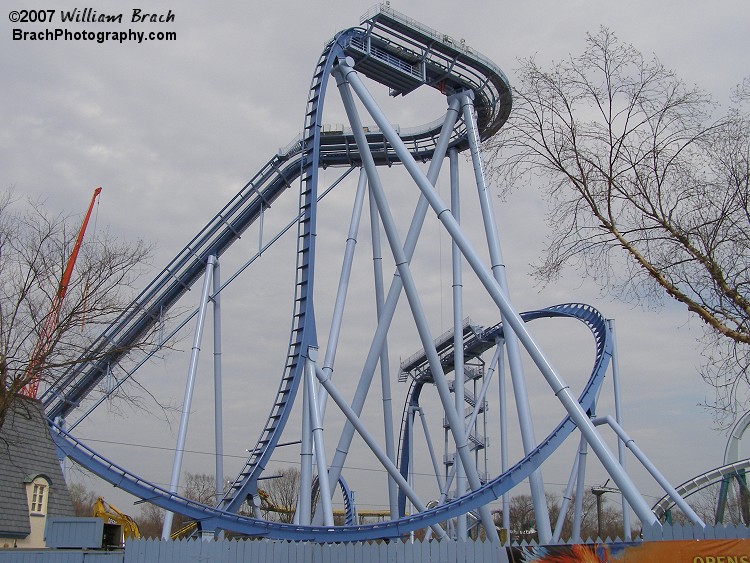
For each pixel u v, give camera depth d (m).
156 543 22.47
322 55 36.16
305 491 31.92
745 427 39.97
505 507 45.84
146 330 43.62
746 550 16.05
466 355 55.47
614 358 39.50
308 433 32.75
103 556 22.44
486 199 33.44
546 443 30.36
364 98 32.84
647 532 18.23
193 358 39.78
